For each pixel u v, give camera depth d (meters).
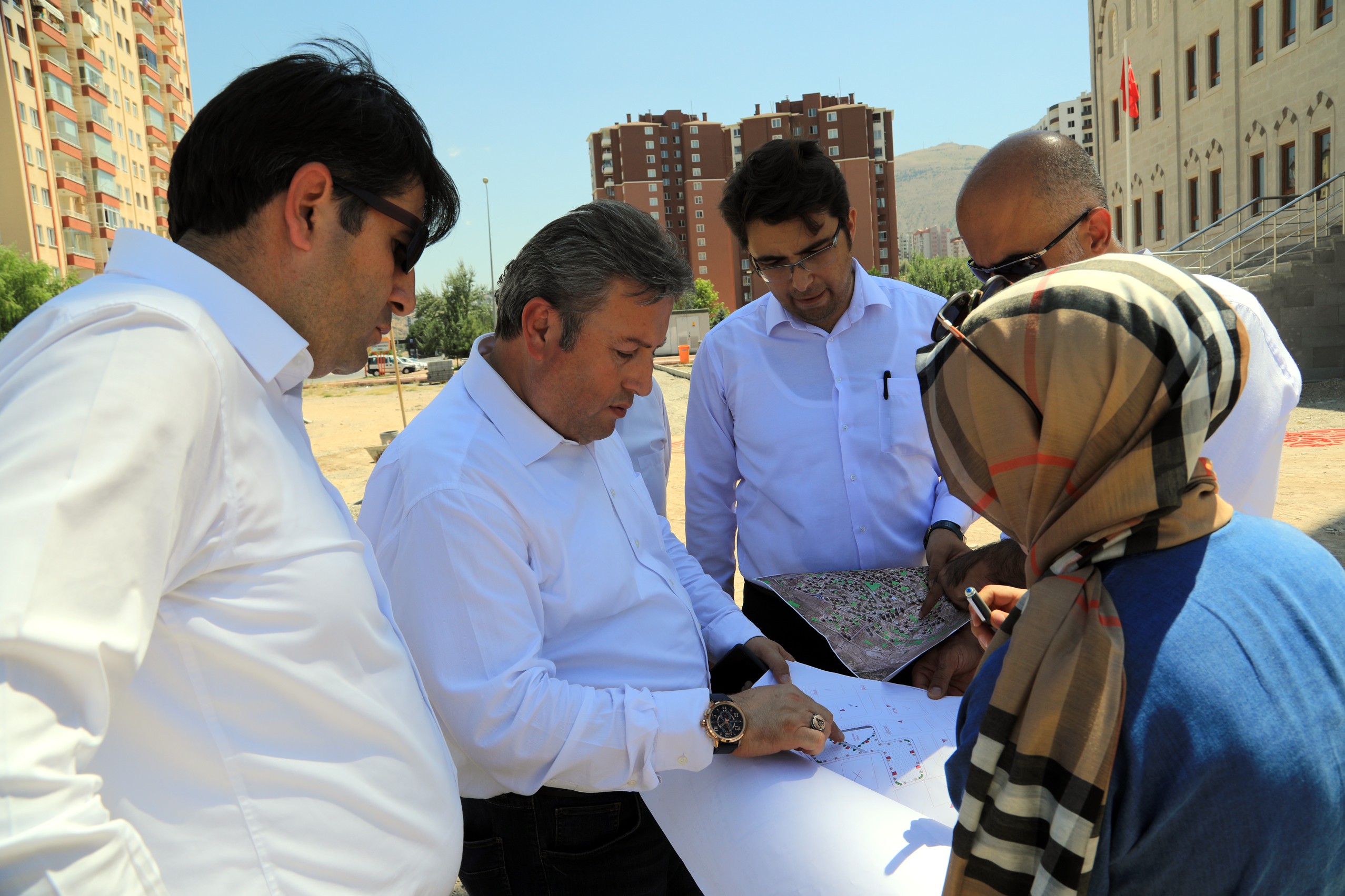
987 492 1.02
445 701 1.50
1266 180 21.34
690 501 2.93
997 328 0.97
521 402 1.65
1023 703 0.92
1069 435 0.93
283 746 1.07
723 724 1.51
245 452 1.06
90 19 54.06
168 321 1.00
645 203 101.81
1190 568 0.94
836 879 1.28
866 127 95.56
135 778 0.98
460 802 1.35
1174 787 0.86
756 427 2.72
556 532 1.62
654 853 1.75
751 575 2.78
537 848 1.69
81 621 0.82
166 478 0.92
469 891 1.82
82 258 52.38
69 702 0.82
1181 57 24.75
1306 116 19.80
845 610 2.02
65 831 0.78
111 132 56.50
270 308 1.17
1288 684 0.89
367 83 1.24
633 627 1.73
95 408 0.88
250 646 1.04
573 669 1.66
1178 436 0.88
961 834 0.94
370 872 1.14
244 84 1.18
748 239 2.55
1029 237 1.74
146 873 0.87
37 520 0.81
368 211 1.23
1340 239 15.08
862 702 1.70
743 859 1.41
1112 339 0.90
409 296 1.37
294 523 1.11
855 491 2.64
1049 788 0.90
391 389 34.31
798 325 2.70
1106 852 0.88
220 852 1.01
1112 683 0.88
